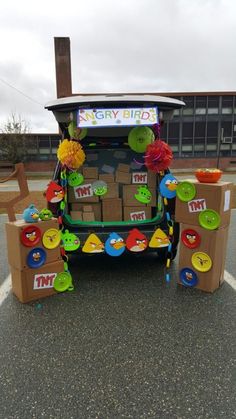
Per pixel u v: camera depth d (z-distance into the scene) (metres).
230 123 29.23
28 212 3.52
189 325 2.96
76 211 4.18
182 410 2.00
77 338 2.79
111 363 2.45
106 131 4.12
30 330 2.93
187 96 28.67
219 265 3.68
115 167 4.21
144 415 1.96
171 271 4.36
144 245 4.02
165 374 2.32
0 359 2.52
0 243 5.82
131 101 3.68
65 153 3.84
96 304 3.42
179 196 3.67
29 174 29.22
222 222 3.56
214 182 3.57
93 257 5.03
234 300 3.45
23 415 1.98
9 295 3.68
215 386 2.19
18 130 29.30
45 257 3.55
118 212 4.22
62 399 2.10
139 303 3.42
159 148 3.85
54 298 3.58
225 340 2.72
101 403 2.06
